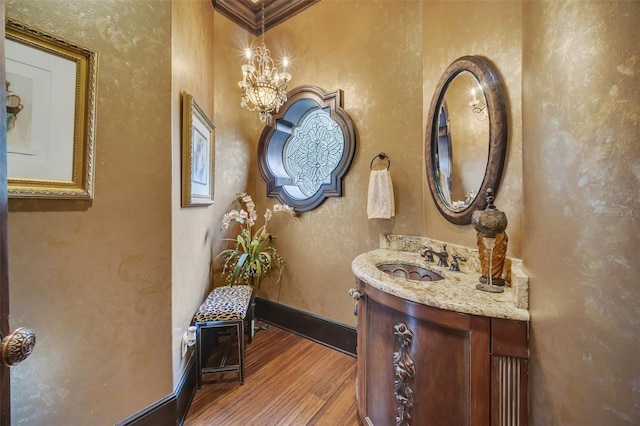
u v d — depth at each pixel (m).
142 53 1.32
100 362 1.20
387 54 2.08
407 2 1.98
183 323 1.66
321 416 1.59
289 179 2.86
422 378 1.04
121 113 1.25
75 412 1.13
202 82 2.10
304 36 2.59
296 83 2.66
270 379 1.92
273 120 2.75
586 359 0.62
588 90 0.62
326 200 2.44
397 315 1.15
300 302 2.62
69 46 1.07
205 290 2.22
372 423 1.32
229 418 1.57
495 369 0.89
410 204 1.98
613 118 0.56
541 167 0.79
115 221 1.24
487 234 1.10
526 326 0.86
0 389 0.55
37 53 1.00
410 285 1.17
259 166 2.86
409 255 1.83
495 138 1.30
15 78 0.96
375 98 2.14
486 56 1.39
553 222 0.73
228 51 2.68
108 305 1.22
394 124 2.05
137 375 1.31
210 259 2.39
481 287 1.11
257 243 2.55
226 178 2.67
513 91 1.26
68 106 1.08
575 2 0.66
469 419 0.92
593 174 0.61
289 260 2.70
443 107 1.67
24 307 1.00
